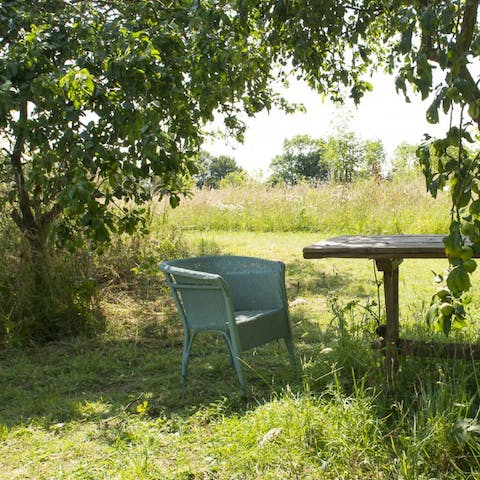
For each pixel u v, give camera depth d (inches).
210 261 182.2
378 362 151.8
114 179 182.1
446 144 93.5
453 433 111.6
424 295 271.1
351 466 112.6
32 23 193.9
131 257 307.3
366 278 320.5
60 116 181.5
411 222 503.8
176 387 169.9
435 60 114.7
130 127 175.8
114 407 156.3
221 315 160.9
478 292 262.5
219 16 200.2
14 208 233.3
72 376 183.2
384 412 131.6
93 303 237.6
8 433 141.1
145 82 181.9
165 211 386.9
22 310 220.2
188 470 117.3
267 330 168.4
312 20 185.3
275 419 130.6
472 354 136.1
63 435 139.8
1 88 167.3
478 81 93.1
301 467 115.2
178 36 200.2
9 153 225.6
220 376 177.9
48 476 120.3
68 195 169.0
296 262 374.3
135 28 207.5
